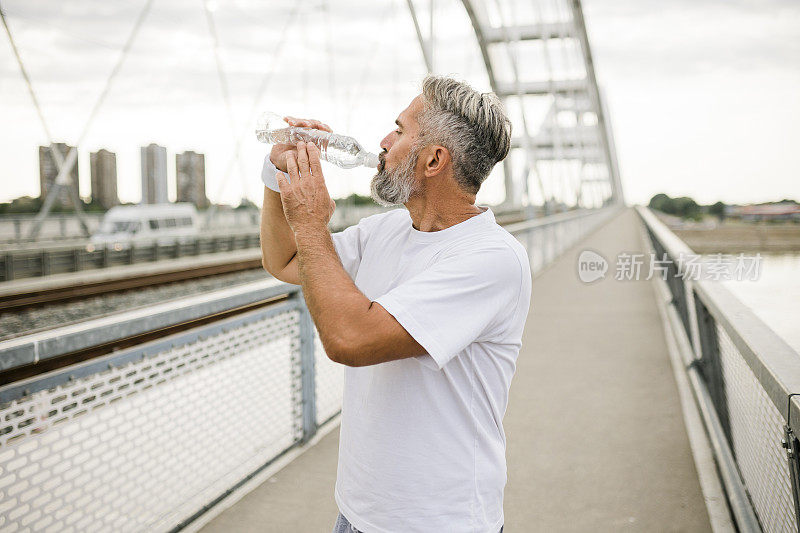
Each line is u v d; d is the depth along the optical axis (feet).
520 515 7.15
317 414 9.21
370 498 2.97
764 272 12.84
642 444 9.21
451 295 2.72
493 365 3.01
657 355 14.69
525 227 27.22
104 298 32.01
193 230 73.51
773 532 5.17
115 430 5.11
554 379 12.77
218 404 6.68
